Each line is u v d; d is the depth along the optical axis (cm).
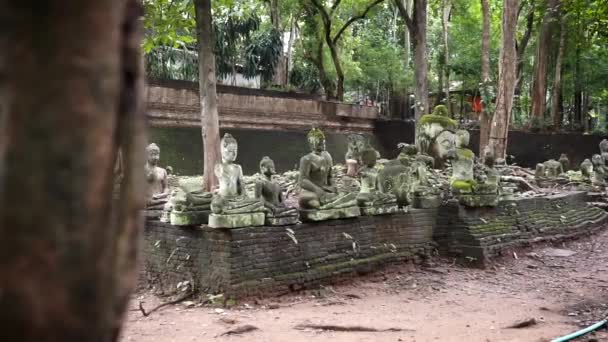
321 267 1010
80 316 124
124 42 142
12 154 121
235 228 893
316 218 1012
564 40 2928
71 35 124
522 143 2878
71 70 123
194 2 1494
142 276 999
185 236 950
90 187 124
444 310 900
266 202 959
